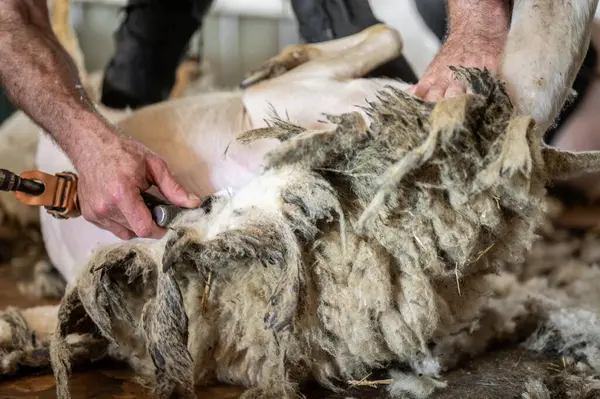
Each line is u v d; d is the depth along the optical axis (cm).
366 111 127
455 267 131
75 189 160
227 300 138
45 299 244
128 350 158
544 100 128
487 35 142
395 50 215
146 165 153
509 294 180
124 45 314
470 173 119
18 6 193
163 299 133
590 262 253
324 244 128
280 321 124
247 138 130
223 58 611
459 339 152
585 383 139
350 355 136
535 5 133
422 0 350
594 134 275
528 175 115
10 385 152
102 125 162
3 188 153
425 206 122
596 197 321
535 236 140
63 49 199
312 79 183
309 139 121
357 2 274
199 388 146
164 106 195
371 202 120
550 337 163
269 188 130
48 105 171
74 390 147
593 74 254
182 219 141
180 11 314
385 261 127
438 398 134
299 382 139
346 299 129
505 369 150
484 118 117
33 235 317
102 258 143
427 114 118
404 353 136
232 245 128
